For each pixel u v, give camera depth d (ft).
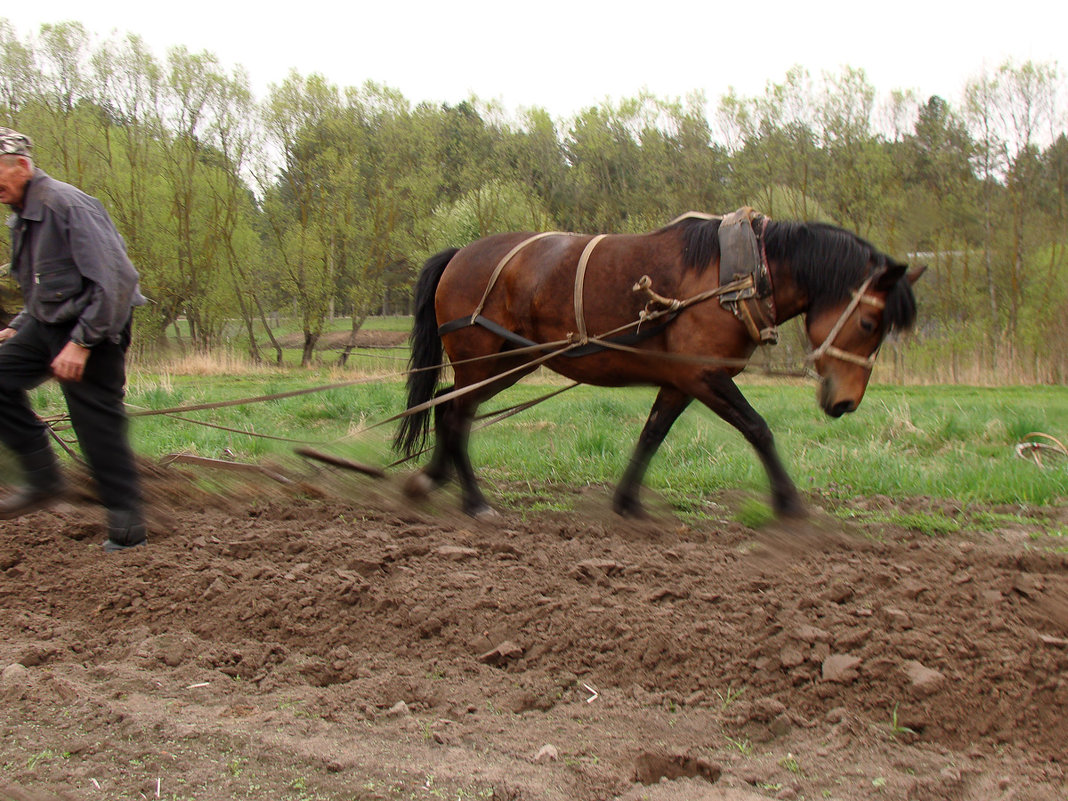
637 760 8.96
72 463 19.74
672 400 17.98
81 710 9.53
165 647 11.57
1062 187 72.08
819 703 10.21
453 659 11.52
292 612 12.60
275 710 10.00
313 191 84.53
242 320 86.43
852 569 13.56
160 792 8.11
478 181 86.63
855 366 16.48
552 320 17.66
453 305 18.93
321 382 54.85
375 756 8.89
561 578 13.67
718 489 21.42
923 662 10.53
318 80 83.10
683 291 16.51
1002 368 67.26
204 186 80.12
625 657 11.30
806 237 16.52
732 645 11.24
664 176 81.30
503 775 8.54
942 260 72.69
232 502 18.99
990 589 12.45
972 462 23.67
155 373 61.52
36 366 14.78
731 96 72.54
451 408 19.02
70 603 13.11
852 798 8.36
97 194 76.07
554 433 29.14
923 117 72.08
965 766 8.95
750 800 8.15
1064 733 9.35
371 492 19.80
